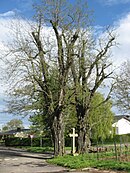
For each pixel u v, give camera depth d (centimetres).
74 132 3388
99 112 4209
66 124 3644
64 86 3262
